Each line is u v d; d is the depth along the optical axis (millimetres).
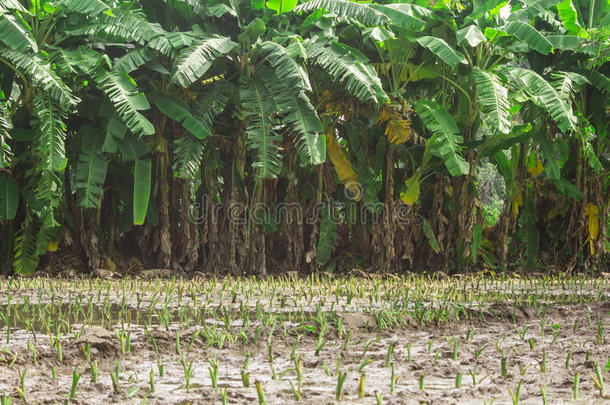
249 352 4488
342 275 12648
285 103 11102
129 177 12148
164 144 11867
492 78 11500
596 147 14047
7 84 11367
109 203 12602
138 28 10688
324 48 11086
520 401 3193
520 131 12195
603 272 13289
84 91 11758
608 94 13328
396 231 13188
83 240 12172
